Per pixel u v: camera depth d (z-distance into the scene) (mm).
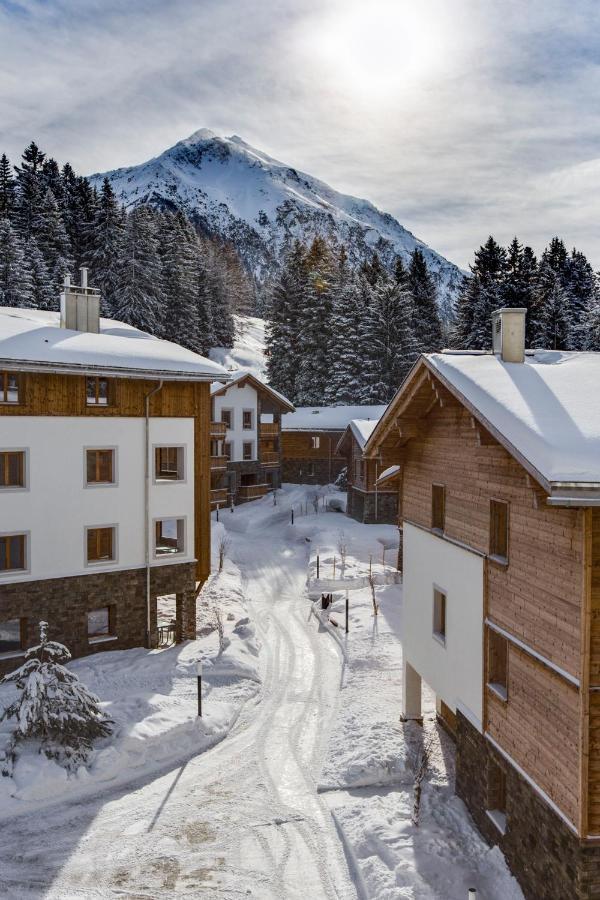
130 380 25406
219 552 39875
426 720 19234
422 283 92750
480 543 13742
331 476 64438
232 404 56719
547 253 97062
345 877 12930
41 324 26812
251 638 26344
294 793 16000
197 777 16812
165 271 87875
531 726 11367
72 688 17141
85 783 16234
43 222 80500
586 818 9641
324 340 81250
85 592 24453
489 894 11820
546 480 8812
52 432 23625
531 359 16266
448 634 15609
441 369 14008
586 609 9578
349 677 22672
